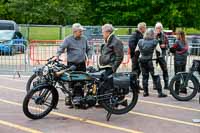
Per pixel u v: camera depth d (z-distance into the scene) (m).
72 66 9.43
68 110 9.94
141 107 10.40
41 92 9.09
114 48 9.59
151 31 11.50
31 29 33.94
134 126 8.66
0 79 14.70
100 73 9.27
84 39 10.34
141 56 11.60
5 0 44.38
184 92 11.59
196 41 20.81
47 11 39.31
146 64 11.61
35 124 8.72
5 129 8.34
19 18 40.75
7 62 17.38
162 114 9.73
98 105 9.69
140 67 11.79
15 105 10.45
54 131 8.22
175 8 37.06
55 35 34.16
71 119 9.16
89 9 40.28
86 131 8.24
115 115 9.55
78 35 10.14
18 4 39.03
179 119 9.28
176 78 11.30
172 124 8.85
